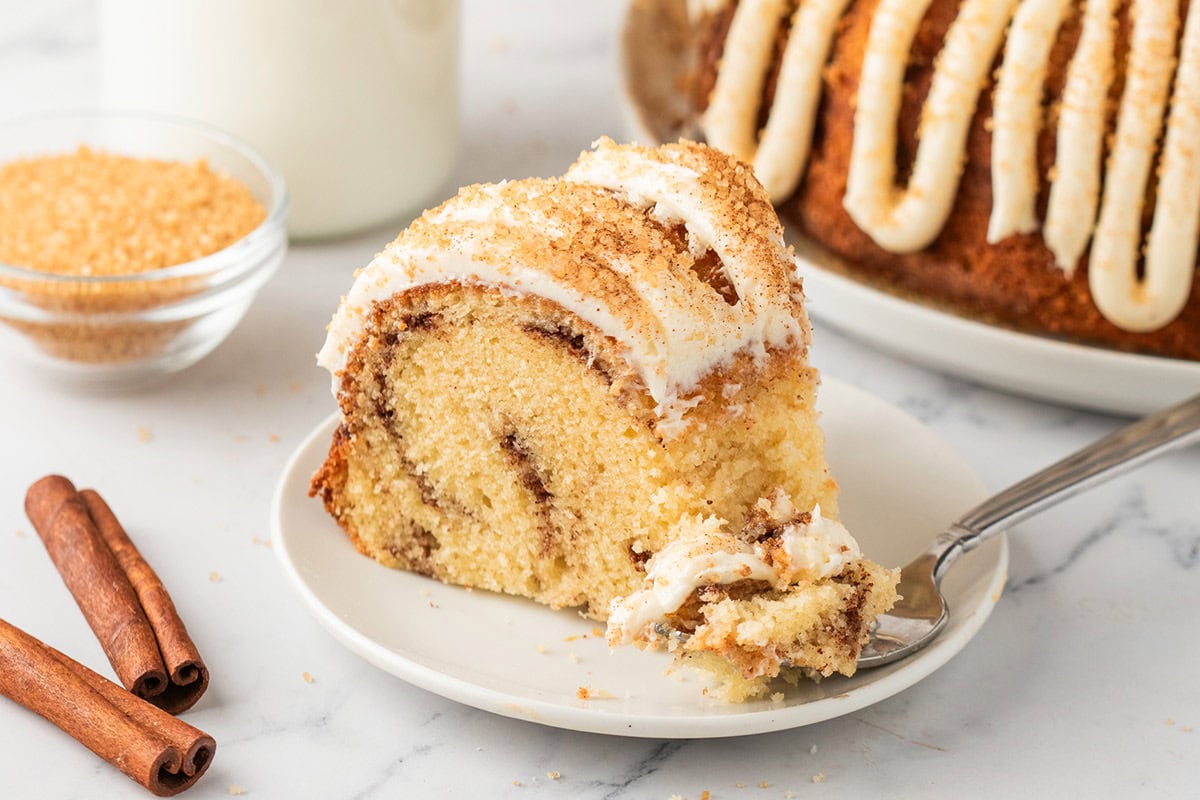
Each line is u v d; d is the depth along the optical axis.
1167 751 0.52
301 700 0.52
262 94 0.65
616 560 0.53
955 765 0.51
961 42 0.60
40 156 0.65
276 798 0.50
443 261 0.52
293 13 0.64
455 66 0.68
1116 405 0.60
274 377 0.62
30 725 0.51
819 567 0.50
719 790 0.50
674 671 0.51
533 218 0.53
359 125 0.66
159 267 0.60
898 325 0.61
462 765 0.51
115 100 0.67
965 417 0.62
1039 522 0.58
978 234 0.61
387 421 0.54
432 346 0.53
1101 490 0.59
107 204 0.62
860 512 0.56
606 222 0.53
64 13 0.80
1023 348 0.60
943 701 0.53
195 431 0.60
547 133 0.73
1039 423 0.62
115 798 0.50
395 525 0.54
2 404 0.61
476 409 0.53
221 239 0.62
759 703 0.50
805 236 0.65
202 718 0.51
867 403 0.59
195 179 0.64
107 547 0.55
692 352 0.52
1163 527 0.58
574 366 0.52
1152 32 0.58
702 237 0.53
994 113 0.60
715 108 0.64
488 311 0.52
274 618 0.54
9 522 0.57
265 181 0.64
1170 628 0.55
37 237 0.61
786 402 0.53
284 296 0.65
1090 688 0.53
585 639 0.52
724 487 0.53
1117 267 0.59
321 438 0.56
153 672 0.51
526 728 0.52
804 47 0.62
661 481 0.52
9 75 0.76
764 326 0.52
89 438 0.60
